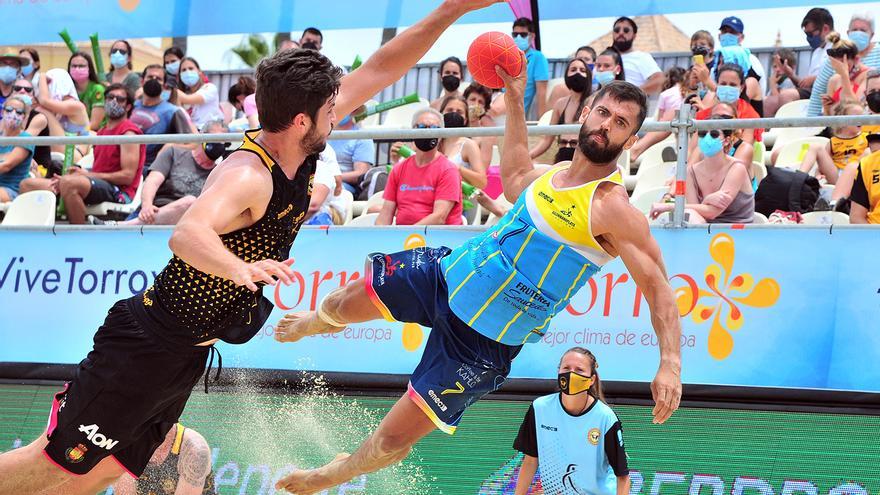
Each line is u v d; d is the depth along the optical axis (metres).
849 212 7.34
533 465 6.11
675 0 9.78
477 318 4.20
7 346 7.62
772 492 6.12
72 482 4.54
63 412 4.23
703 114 8.62
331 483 4.59
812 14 9.70
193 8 11.27
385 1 10.74
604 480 5.95
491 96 9.53
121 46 11.37
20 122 9.52
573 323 6.64
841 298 6.20
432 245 6.98
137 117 9.48
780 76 9.84
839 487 6.01
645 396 6.46
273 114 3.68
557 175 4.19
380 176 9.25
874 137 7.21
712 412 6.32
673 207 6.67
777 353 6.25
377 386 6.95
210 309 4.00
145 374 4.10
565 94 9.71
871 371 6.08
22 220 8.62
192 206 3.47
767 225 6.40
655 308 3.96
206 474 5.85
